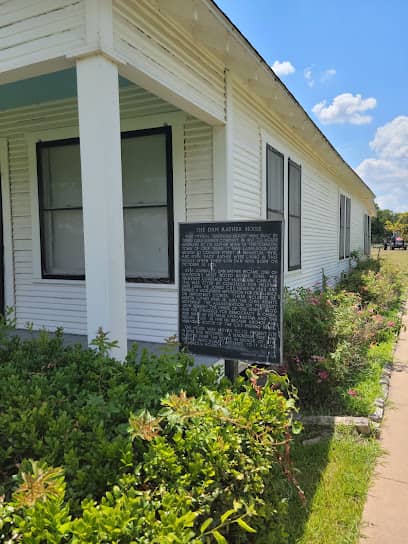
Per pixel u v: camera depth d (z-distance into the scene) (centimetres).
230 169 443
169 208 458
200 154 443
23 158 522
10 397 196
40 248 520
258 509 169
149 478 151
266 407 201
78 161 495
